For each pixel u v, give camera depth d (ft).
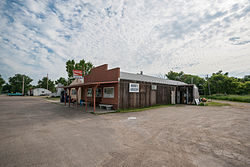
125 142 14.10
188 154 11.32
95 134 16.76
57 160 10.32
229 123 22.75
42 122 23.50
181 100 67.10
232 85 106.32
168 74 163.02
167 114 32.14
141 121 24.30
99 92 47.91
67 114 31.86
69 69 98.99
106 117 28.22
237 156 10.98
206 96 113.60
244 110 39.68
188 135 16.39
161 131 18.04
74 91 70.23
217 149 12.35
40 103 61.26
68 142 14.08
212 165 9.58
